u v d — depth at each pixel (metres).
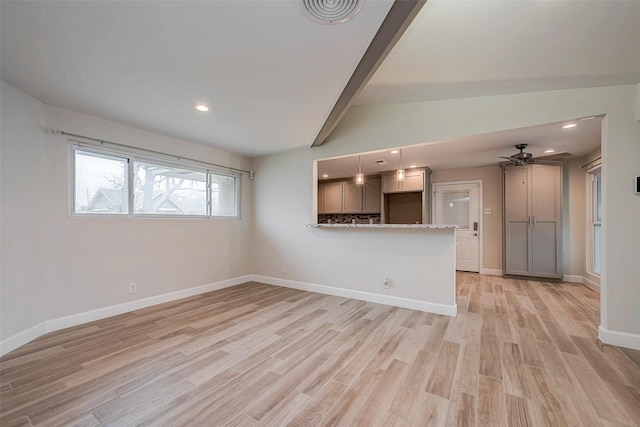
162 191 3.65
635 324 2.33
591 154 4.40
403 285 3.44
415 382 1.85
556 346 2.37
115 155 3.14
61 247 2.70
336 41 1.72
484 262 5.67
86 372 1.95
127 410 1.57
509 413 1.55
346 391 1.75
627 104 2.38
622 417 1.52
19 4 1.38
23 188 2.40
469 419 1.51
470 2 1.59
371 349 2.31
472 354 2.23
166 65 1.98
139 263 3.33
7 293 2.25
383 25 1.56
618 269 2.39
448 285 3.18
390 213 6.84
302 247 4.28
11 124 2.29
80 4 1.39
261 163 4.79
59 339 2.47
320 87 2.32
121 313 3.14
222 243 4.37
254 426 1.46
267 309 3.32
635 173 2.34
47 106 2.62
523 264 5.04
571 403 1.64
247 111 2.82
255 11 1.45
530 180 4.98
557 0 1.55
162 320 2.95
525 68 2.31
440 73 2.48
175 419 1.50
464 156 4.80
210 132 3.48
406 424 1.47
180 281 3.77
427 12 1.68
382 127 3.51
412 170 5.89
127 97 2.49
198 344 2.39
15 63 1.96
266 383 1.83
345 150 3.82
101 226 3.00
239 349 2.30
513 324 2.87
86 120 2.89
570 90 2.57
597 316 3.11
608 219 2.42
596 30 1.78
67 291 2.74
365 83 2.25
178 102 2.60
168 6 1.41
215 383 1.83
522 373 1.95
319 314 3.15
